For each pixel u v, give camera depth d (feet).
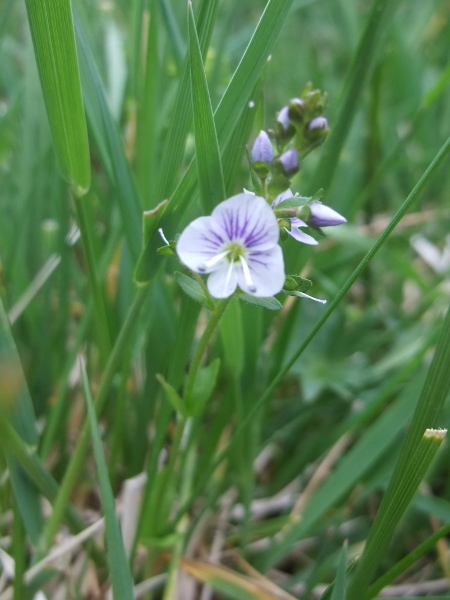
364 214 0.28
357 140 0.28
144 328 0.17
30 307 0.19
